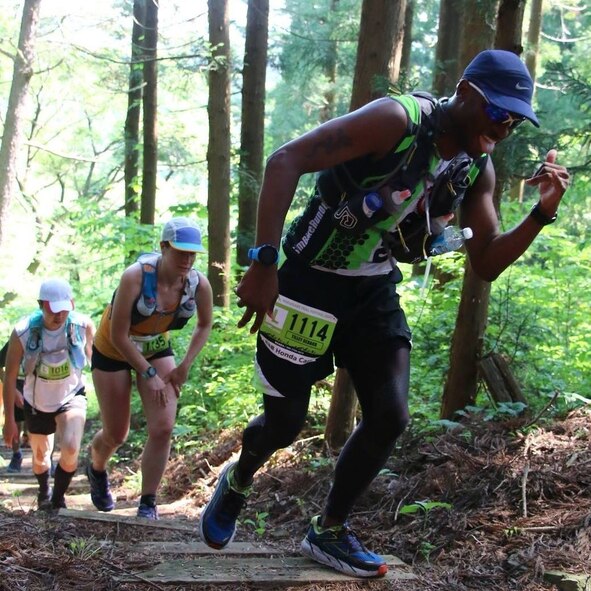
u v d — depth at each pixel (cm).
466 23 714
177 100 2158
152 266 454
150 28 1399
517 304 689
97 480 546
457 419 552
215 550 351
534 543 333
